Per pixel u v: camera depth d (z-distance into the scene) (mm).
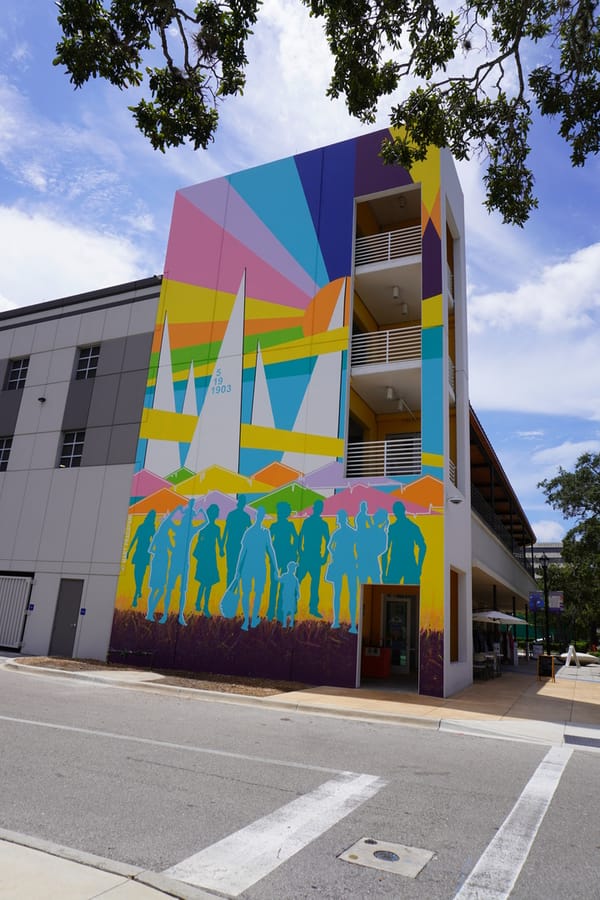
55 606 19578
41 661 16641
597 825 5398
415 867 4277
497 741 9633
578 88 8719
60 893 3418
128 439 20047
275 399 17656
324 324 17547
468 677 17297
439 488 14977
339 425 16500
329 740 8750
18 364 23766
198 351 19453
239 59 7707
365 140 18609
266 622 16062
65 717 9195
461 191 21031
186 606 17281
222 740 8203
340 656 14961
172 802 5383
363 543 15391
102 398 21031
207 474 18094
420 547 14805
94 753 7004
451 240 20656
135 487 19281
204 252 20344
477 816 5492
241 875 3998
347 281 17578
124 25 7262
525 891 3992
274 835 4742
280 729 9414
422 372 16109
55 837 4430
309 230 18594
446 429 15531
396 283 18438
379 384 18000
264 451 17375
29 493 21328
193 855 4270
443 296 16531
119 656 17750
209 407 18672
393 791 6152
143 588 18109
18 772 6062
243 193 20141
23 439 22172
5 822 4672
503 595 34156
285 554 16266
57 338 22797
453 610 17562
